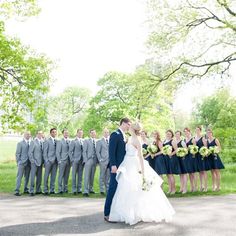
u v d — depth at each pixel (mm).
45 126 52406
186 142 11945
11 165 31531
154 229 6180
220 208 8070
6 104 19609
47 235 5855
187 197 10250
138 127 7266
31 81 19078
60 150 12102
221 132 28000
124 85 38719
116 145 7152
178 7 21500
